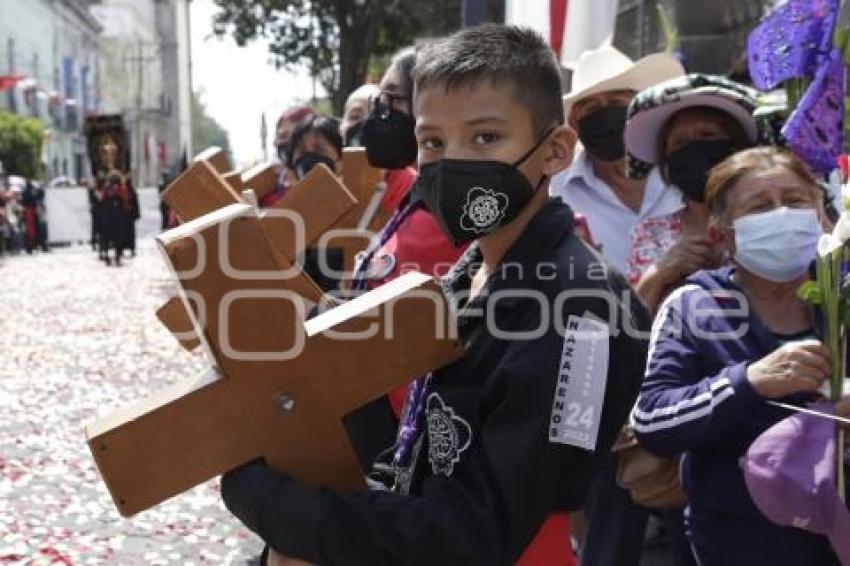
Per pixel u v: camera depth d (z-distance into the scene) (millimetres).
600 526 2891
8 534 3965
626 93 3340
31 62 42000
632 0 7578
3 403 6500
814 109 2096
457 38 1558
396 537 1338
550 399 1406
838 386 1919
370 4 21625
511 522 1363
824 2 2184
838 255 1896
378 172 3383
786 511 1852
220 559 3816
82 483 4684
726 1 6457
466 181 1507
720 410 2004
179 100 69312
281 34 23453
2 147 30344
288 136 4758
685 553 2582
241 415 1347
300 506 1331
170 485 1336
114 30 57969
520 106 1510
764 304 2184
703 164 2688
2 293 14133
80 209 26828
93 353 8719
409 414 1647
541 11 4691
